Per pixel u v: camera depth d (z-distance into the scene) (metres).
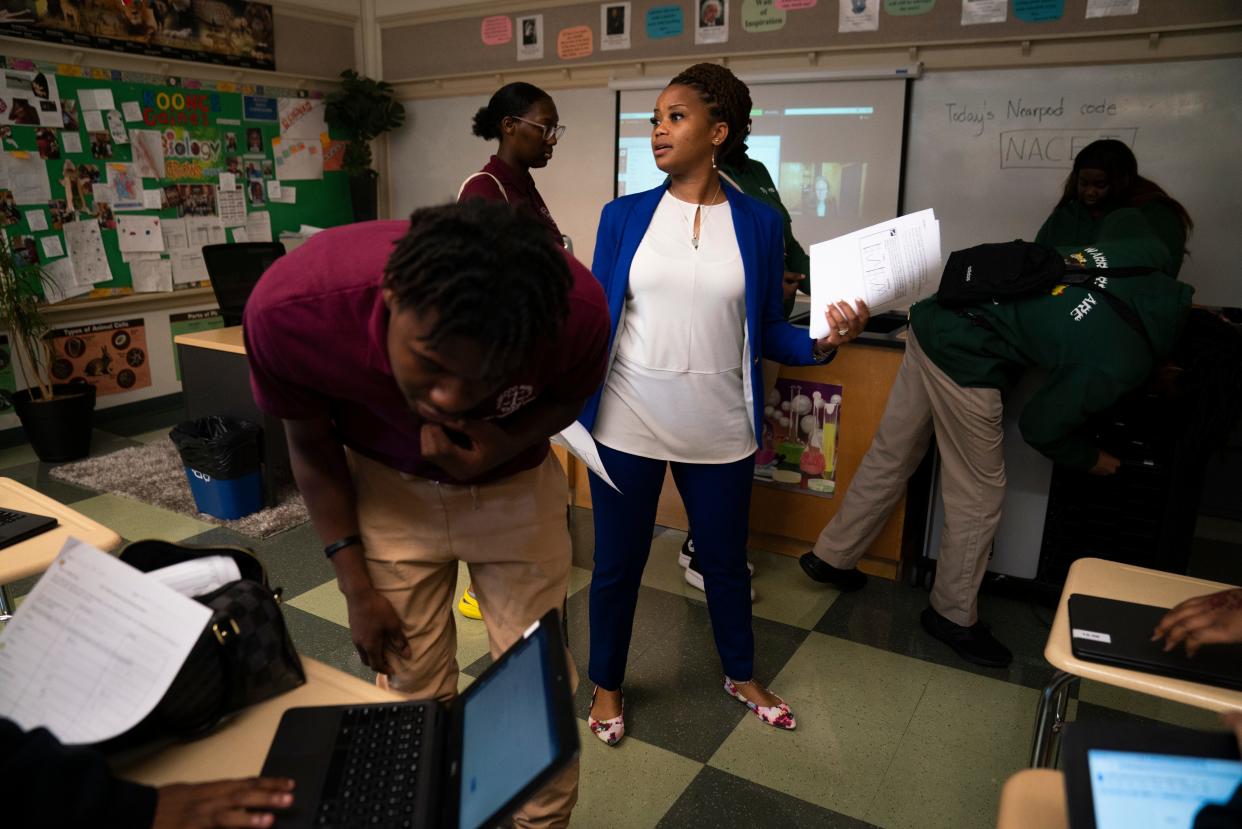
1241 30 3.47
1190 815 0.68
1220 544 3.19
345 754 0.87
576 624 2.50
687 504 1.93
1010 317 2.12
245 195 5.13
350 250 0.92
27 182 4.06
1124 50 3.69
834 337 1.66
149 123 4.56
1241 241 3.64
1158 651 1.16
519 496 1.18
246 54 5.00
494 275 0.70
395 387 0.93
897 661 2.32
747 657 2.04
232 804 0.76
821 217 4.52
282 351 0.91
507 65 5.31
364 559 1.19
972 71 4.02
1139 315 1.98
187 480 3.61
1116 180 3.08
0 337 4.04
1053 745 1.39
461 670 2.22
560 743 0.71
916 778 1.85
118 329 4.57
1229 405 2.23
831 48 4.29
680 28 4.70
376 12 5.72
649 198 1.81
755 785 1.82
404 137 5.90
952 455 2.32
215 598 0.95
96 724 0.81
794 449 2.86
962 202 4.18
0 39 3.87
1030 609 2.62
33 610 0.84
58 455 3.87
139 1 4.40
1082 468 2.27
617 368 1.82
